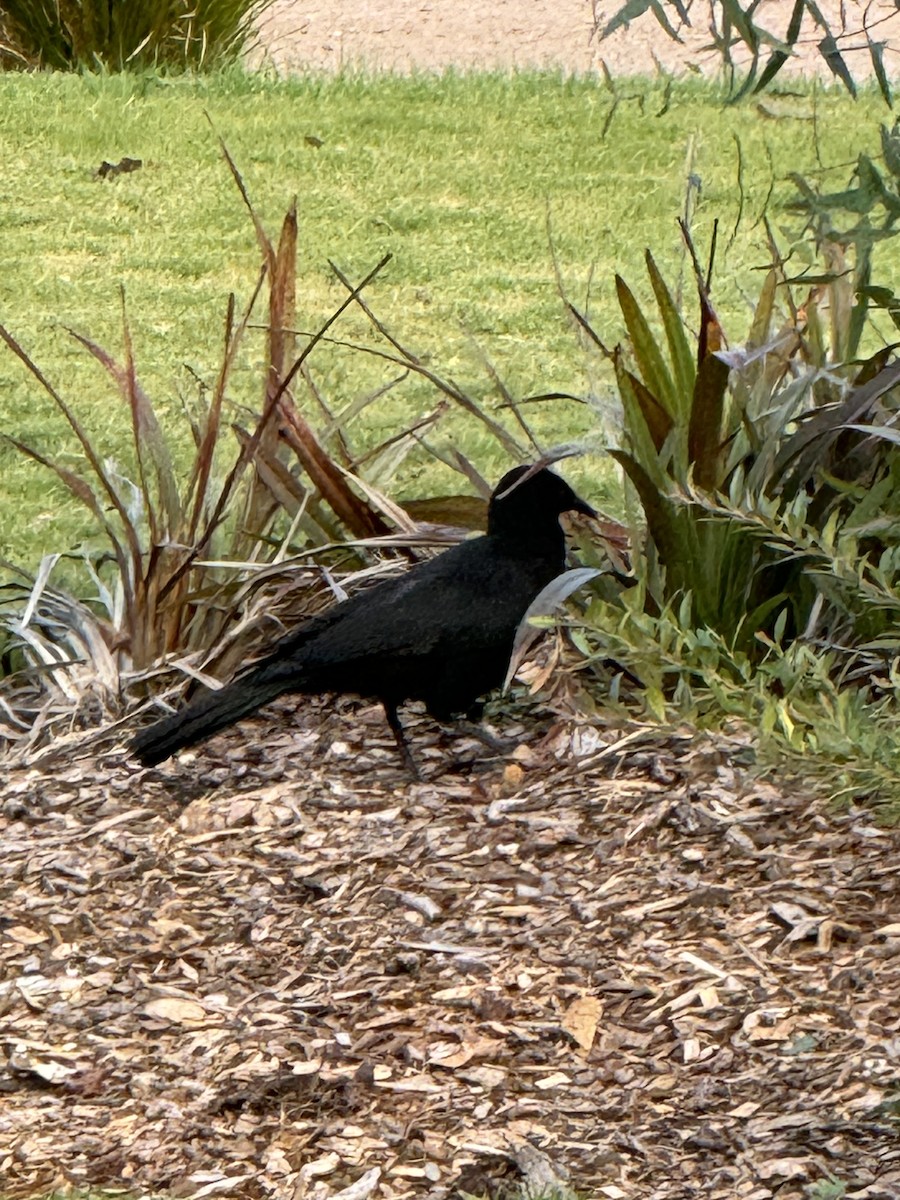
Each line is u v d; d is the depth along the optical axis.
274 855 5.12
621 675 5.77
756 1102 3.92
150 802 5.46
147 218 12.02
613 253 11.24
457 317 10.28
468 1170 3.78
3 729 6.00
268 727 5.94
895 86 14.18
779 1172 3.68
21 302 10.54
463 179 12.71
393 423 8.77
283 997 4.46
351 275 10.95
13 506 7.96
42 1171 3.85
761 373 6.16
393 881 4.94
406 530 6.18
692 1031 4.19
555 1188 3.67
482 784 5.47
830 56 3.74
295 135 13.60
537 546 5.42
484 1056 4.17
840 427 5.14
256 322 10.26
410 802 5.38
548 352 9.77
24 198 12.26
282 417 6.24
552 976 4.45
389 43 17.23
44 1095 4.13
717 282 10.54
